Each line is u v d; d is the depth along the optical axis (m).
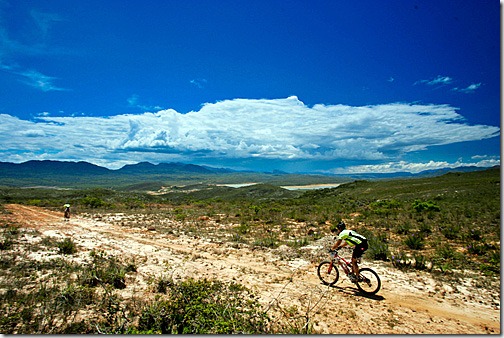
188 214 29.23
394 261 11.12
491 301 8.00
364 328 6.51
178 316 6.19
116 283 8.98
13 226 19.78
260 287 9.10
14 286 8.12
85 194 62.84
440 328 6.55
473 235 14.89
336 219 22.25
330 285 9.23
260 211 29.91
